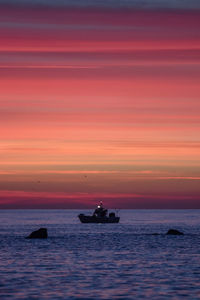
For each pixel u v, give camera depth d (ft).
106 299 386.73
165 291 414.62
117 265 563.89
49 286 434.71
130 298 390.01
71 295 400.26
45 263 581.94
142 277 479.82
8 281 458.09
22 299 386.52
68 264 572.51
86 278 474.90
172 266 555.28
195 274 497.05
